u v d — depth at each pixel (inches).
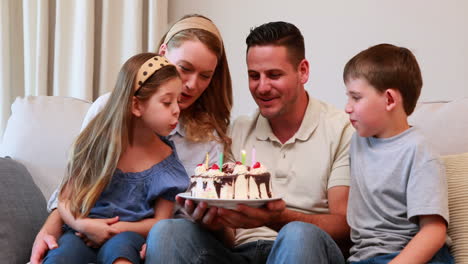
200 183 58.4
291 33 71.1
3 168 76.2
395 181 61.0
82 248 62.8
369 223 62.1
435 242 56.5
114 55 108.8
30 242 72.1
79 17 105.8
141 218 66.1
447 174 67.3
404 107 63.0
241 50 108.6
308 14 105.7
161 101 65.4
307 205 69.9
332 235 65.4
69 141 85.6
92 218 65.0
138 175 67.3
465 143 74.0
